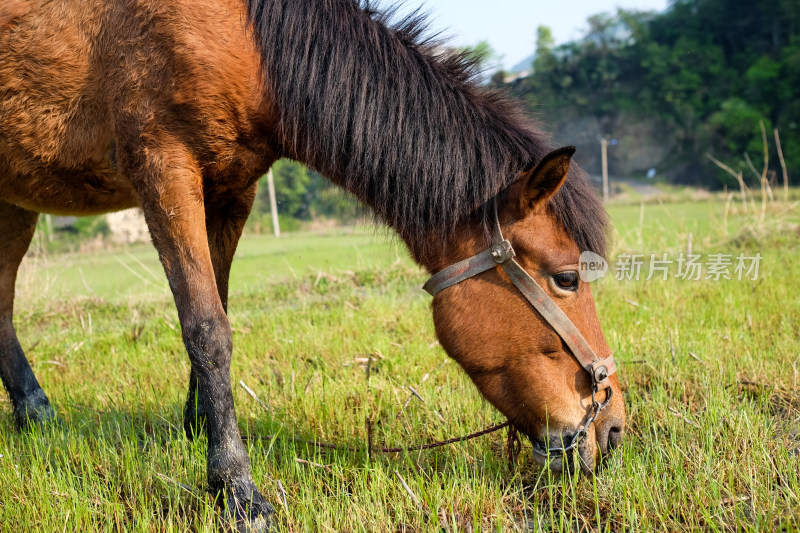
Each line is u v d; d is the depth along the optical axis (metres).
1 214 3.41
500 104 2.59
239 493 2.35
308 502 2.39
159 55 2.42
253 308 6.51
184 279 2.42
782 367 3.45
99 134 2.67
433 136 2.39
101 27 2.55
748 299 4.91
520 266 2.29
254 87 2.50
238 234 3.14
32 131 2.74
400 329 4.89
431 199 2.38
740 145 47.69
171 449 2.87
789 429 2.84
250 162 2.67
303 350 4.50
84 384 4.21
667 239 8.10
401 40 2.62
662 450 2.62
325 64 2.51
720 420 2.82
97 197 2.97
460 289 2.38
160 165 2.43
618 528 2.28
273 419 3.17
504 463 2.75
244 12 2.49
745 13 55.97
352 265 8.26
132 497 2.57
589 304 2.33
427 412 3.17
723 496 2.40
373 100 2.46
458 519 2.36
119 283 9.42
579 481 2.46
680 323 4.49
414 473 2.57
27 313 6.75
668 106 54.22
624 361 3.68
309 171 3.00
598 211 2.33
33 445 3.01
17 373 3.43
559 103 56.47
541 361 2.30
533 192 2.21
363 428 3.11
